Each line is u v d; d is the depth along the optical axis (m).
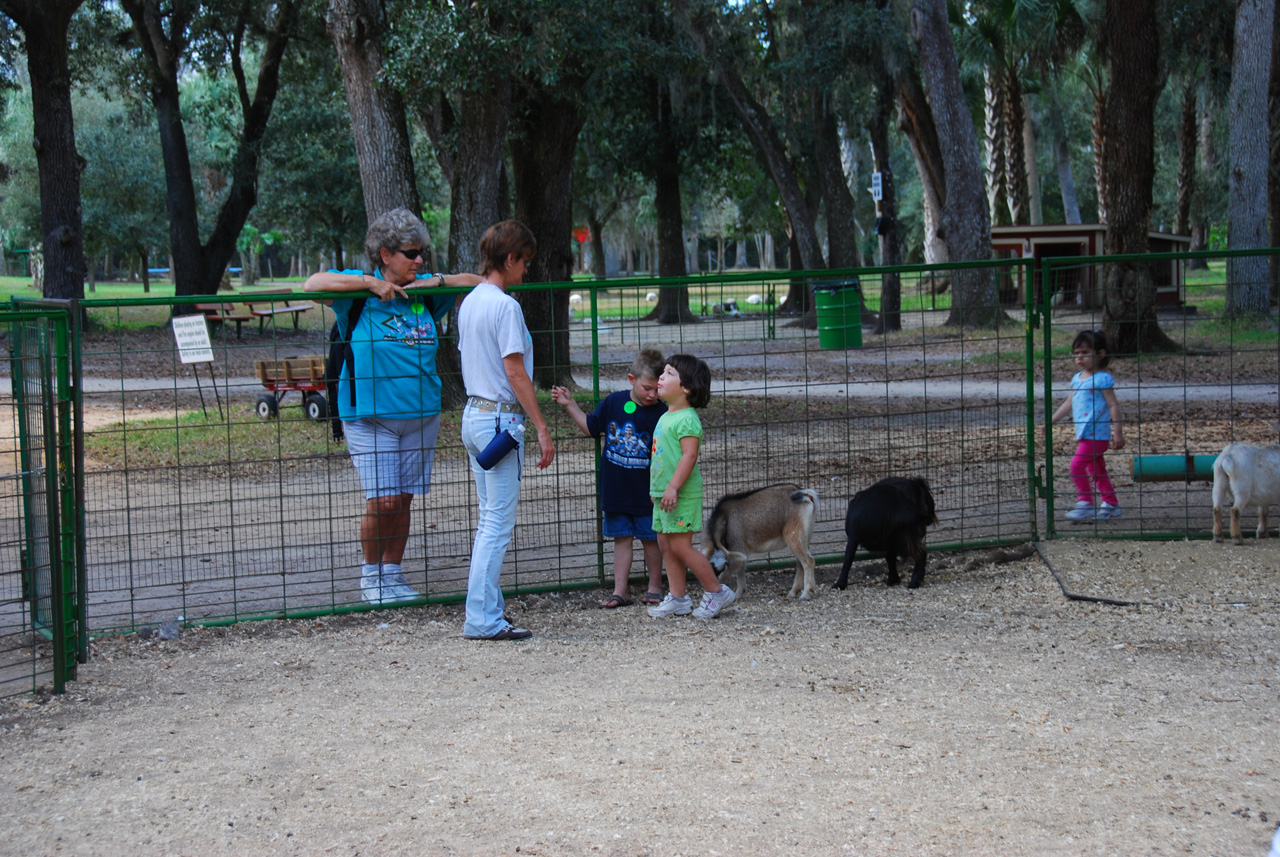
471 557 5.41
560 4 12.20
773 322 6.63
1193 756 3.76
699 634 5.36
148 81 29.55
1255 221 21.94
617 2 13.80
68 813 3.41
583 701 4.38
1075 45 31.34
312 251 40.50
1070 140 52.38
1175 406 13.05
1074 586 6.03
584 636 5.36
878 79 26.78
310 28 27.20
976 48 31.34
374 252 5.73
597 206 46.03
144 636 5.43
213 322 23.70
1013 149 38.00
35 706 4.39
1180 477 7.10
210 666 4.93
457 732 4.05
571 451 9.04
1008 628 5.37
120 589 5.62
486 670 4.81
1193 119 38.84
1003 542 7.05
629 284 5.93
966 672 4.69
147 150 38.16
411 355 5.75
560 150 15.88
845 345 7.73
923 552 6.23
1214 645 5.00
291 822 3.33
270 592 6.23
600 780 3.60
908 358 18.94
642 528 6.04
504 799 3.47
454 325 12.62
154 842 3.22
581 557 6.93
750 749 3.85
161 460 10.40
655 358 5.96
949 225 23.61
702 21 24.27
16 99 39.16
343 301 5.70
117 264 86.19
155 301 5.01
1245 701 4.29
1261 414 12.27
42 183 23.52
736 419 12.75
